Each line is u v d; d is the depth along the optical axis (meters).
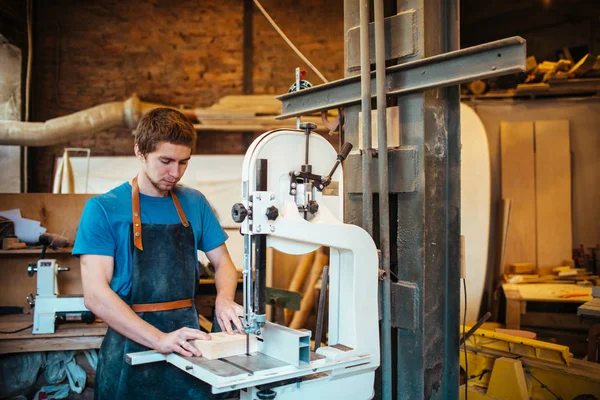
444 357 1.96
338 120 2.22
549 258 4.88
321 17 5.64
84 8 5.59
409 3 1.88
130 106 4.93
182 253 1.85
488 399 2.47
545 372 2.47
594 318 2.71
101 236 1.71
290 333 1.42
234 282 1.96
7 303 3.26
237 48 5.64
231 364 1.39
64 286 3.27
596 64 4.55
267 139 1.51
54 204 3.38
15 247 3.15
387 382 1.83
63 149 5.49
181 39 5.63
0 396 2.76
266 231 1.43
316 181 1.60
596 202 4.89
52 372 2.83
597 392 2.32
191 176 5.32
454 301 1.94
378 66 1.85
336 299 1.65
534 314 4.18
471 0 5.75
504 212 4.87
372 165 1.92
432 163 1.90
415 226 1.86
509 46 1.58
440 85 1.75
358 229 1.58
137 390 1.71
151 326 1.60
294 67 5.63
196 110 5.09
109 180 5.33
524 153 4.98
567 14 5.23
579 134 4.94
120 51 5.61
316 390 1.48
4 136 4.80
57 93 5.57
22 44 5.39
